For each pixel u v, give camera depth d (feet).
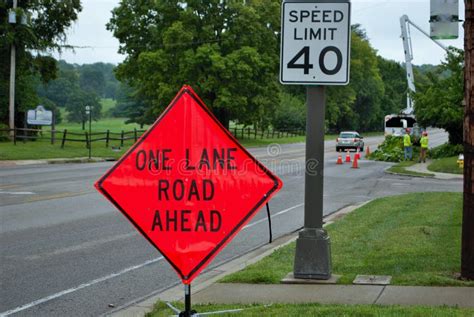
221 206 19.67
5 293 26.43
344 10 26.32
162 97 191.52
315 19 26.40
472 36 25.38
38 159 114.73
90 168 96.73
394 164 125.90
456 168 102.58
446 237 35.58
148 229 19.77
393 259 30.09
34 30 155.22
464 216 25.80
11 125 138.72
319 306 22.21
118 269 31.22
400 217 44.98
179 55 196.03
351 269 28.45
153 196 19.77
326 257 26.71
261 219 49.44
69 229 42.19
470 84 25.45
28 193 61.36
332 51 26.30
